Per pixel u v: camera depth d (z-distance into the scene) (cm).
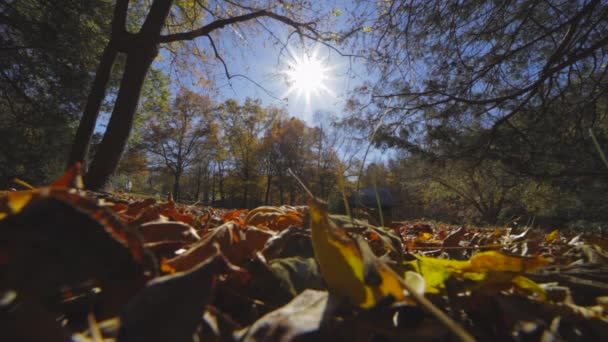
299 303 41
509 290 52
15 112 1223
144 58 762
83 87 1212
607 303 53
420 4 754
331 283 46
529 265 53
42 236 31
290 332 36
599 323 44
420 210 3378
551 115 758
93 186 669
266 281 54
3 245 31
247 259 62
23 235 31
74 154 724
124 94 736
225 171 4241
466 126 902
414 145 939
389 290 42
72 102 1239
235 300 51
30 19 1056
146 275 42
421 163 1127
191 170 4219
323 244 47
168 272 50
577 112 742
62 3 993
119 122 714
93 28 1062
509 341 41
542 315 46
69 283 31
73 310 43
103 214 34
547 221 1265
